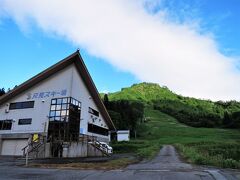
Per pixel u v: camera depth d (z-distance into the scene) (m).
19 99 38.59
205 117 125.69
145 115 130.88
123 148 48.00
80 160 23.64
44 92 37.31
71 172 12.45
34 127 36.22
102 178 10.57
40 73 36.50
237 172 11.50
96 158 27.19
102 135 49.16
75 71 37.81
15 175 11.91
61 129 34.47
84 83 40.59
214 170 12.16
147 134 88.06
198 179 9.87
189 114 134.25
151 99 187.25
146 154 26.34
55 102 36.25
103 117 49.47
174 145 53.16
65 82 36.72
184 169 12.80
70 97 35.75
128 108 89.62
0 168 15.22
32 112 37.03
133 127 87.62
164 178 10.18
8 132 37.59
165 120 125.00
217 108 170.88
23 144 36.28
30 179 10.73
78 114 37.78
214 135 83.88
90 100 42.94
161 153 30.84
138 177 10.56
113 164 16.11
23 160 24.69
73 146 31.42
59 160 23.98
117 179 10.27
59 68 37.09
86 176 11.12
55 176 11.32
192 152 25.77
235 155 36.31
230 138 75.06
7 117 38.47
